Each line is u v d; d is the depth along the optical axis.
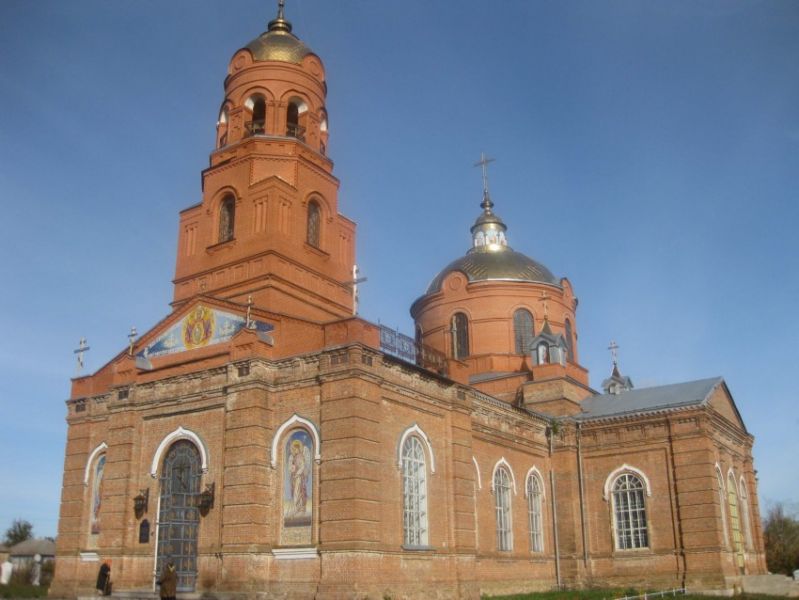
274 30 40.03
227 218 35.91
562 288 51.16
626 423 40.34
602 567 39.19
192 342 31.66
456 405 32.00
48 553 72.44
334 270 36.56
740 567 40.41
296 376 27.95
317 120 38.22
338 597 24.50
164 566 28.84
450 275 50.97
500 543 35.28
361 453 25.95
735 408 45.47
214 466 28.53
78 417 34.50
